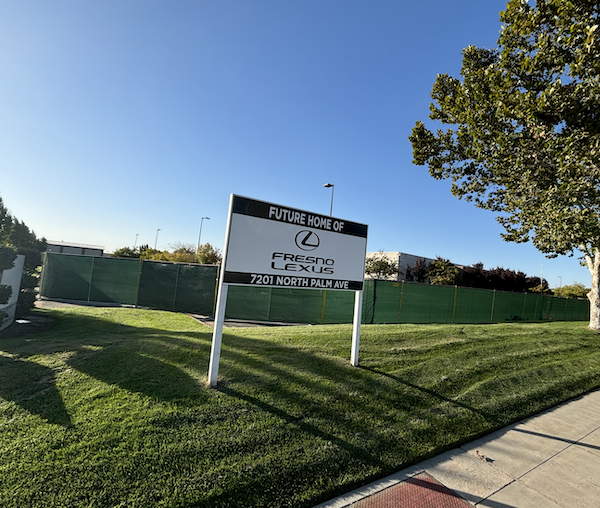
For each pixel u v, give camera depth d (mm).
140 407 3779
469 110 8508
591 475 3584
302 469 3150
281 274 5059
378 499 2963
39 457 2898
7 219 8547
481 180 10344
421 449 3766
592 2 6148
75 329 7824
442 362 6410
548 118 6832
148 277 13562
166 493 2668
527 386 5914
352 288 5824
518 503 3045
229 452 3230
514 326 12031
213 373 4426
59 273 14078
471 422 4500
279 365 5328
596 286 13914
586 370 7227
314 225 5434
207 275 12648
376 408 4441
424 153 10789
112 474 2787
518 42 7641
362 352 6438
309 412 4105
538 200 8070
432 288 15117
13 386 4164
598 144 6055
